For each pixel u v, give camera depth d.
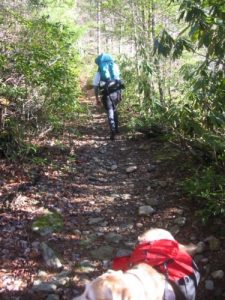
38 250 4.17
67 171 5.89
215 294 3.62
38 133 6.46
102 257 4.14
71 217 4.78
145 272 2.35
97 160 6.52
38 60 6.49
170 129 6.46
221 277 3.72
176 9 8.88
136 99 9.73
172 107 5.90
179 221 4.54
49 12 11.18
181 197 5.00
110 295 1.99
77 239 4.40
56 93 6.93
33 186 5.30
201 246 4.09
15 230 4.44
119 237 4.43
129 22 10.59
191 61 8.32
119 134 8.05
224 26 3.75
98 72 8.09
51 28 7.92
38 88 6.45
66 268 3.98
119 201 5.14
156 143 7.17
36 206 4.88
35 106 6.42
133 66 10.20
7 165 5.59
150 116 7.70
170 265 2.49
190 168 5.60
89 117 9.59
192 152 5.63
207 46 3.88
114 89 7.92
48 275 3.88
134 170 6.04
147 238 2.71
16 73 6.25
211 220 4.45
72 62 9.37
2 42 6.41
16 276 3.84
